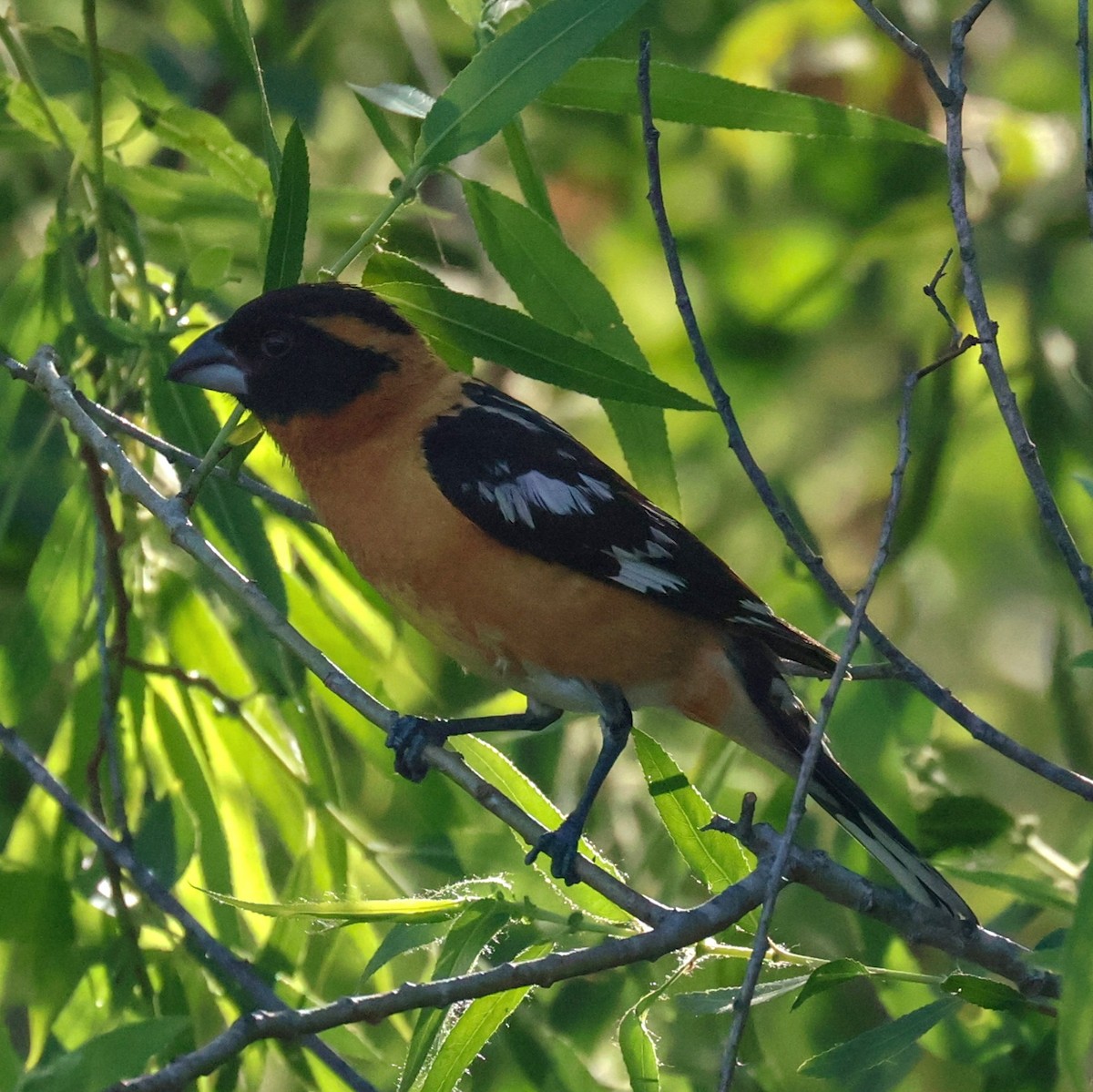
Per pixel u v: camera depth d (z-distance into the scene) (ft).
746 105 26.63
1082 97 21.83
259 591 23.52
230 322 28.25
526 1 27.43
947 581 41.73
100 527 27.84
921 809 30.30
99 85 28.19
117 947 28.14
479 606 27.22
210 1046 19.80
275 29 38.86
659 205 22.88
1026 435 21.12
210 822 29.45
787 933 31.19
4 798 32.24
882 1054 23.36
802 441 41.83
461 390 28.35
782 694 28.55
